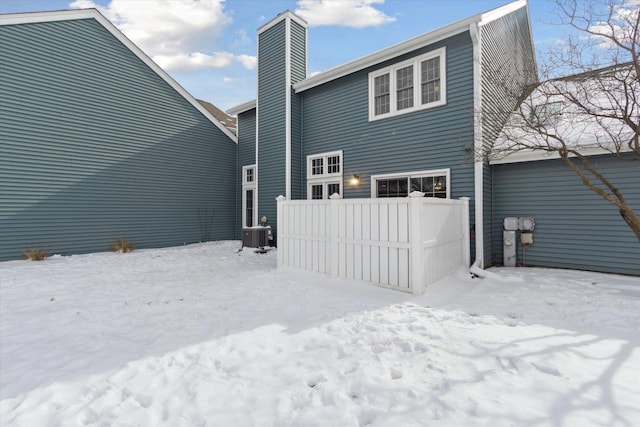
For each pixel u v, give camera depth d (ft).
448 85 25.09
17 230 28.99
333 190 33.81
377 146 29.68
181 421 6.93
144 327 12.45
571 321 12.37
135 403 7.58
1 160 28.22
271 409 7.27
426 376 8.38
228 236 46.44
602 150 20.88
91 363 9.56
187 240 41.73
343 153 32.50
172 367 9.25
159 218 39.09
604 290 17.07
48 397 7.84
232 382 8.38
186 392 8.00
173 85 40.63
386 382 8.14
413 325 11.96
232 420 6.92
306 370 8.91
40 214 30.32
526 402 7.15
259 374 8.77
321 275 20.45
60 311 14.52
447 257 19.85
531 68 24.93
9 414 7.23
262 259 30.27
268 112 37.86
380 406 7.23
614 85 15.74
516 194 25.40
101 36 34.47
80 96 32.94
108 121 34.88
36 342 11.16
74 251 32.40
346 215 19.26
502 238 26.00
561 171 23.53
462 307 14.44
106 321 13.17
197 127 43.06
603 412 6.77
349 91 32.09
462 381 8.07
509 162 24.63
